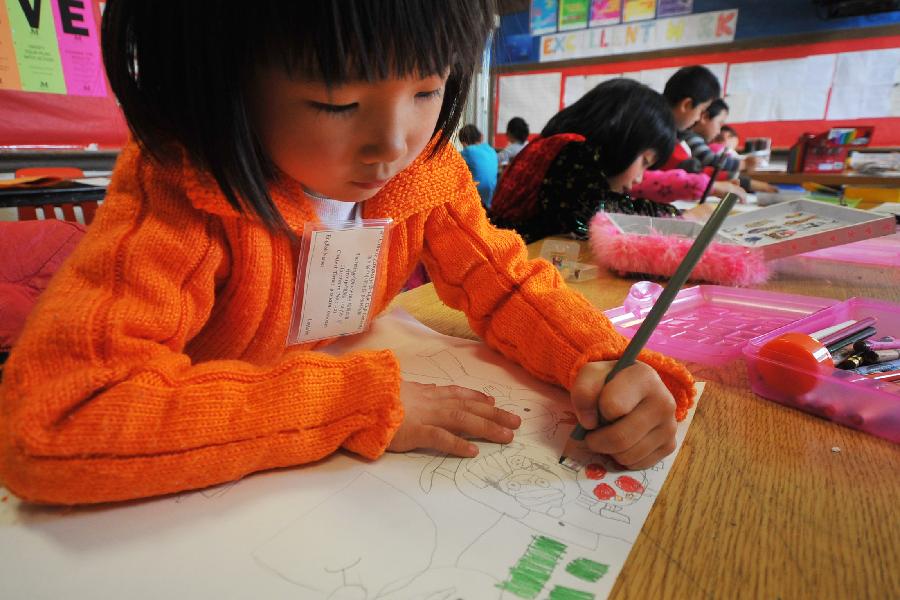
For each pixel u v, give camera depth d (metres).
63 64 1.60
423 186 0.54
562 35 3.08
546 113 3.22
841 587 0.25
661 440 0.35
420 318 0.65
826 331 0.48
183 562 0.27
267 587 0.25
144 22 0.30
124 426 0.29
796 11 2.60
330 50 0.29
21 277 0.67
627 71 2.99
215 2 0.29
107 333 0.31
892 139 2.57
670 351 0.52
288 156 0.35
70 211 1.27
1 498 0.31
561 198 1.22
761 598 0.25
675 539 0.29
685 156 2.05
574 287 0.78
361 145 0.34
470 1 0.34
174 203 0.37
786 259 0.91
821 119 2.69
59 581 0.26
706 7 2.75
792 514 0.30
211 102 0.31
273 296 0.45
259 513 0.30
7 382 0.30
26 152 1.56
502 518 0.30
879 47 2.50
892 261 0.86
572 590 0.25
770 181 1.75
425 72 0.32
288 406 0.34
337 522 0.30
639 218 0.95
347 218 0.53
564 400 0.44
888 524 0.29
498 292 0.52
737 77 2.79
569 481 0.34
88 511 0.30
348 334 0.53
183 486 0.31
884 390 0.38
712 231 0.35
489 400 0.41
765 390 0.44
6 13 1.48
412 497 0.32
